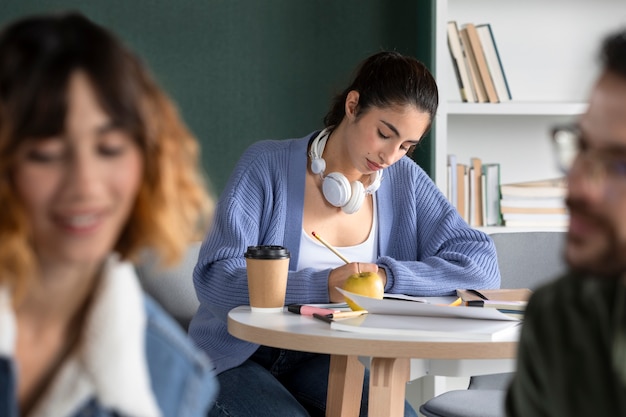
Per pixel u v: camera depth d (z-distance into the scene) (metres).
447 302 2.46
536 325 1.10
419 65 2.61
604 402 1.04
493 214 4.02
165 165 1.05
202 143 4.30
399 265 2.54
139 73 1.03
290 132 4.36
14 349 1.07
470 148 4.23
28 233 0.98
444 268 2.62
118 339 1.07
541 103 3.99
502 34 4.23
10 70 0.95
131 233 1.09
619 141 0.93
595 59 0.98
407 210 2.84
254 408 2.35
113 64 0.99
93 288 1.10
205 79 4.29
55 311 1.08
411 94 2.55
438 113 3.93
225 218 2.63
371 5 4.36
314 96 4.36
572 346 1.06
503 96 4.01
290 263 2.67
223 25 4.29
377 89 2.57
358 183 2.69
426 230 2.85
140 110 1.00
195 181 1.10
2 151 0.94
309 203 2.72
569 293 1.08
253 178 2.71
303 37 4.34
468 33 3.99
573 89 4.27
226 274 2.49
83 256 0.99
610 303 1.03
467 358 1.94
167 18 4.25
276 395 2.39
